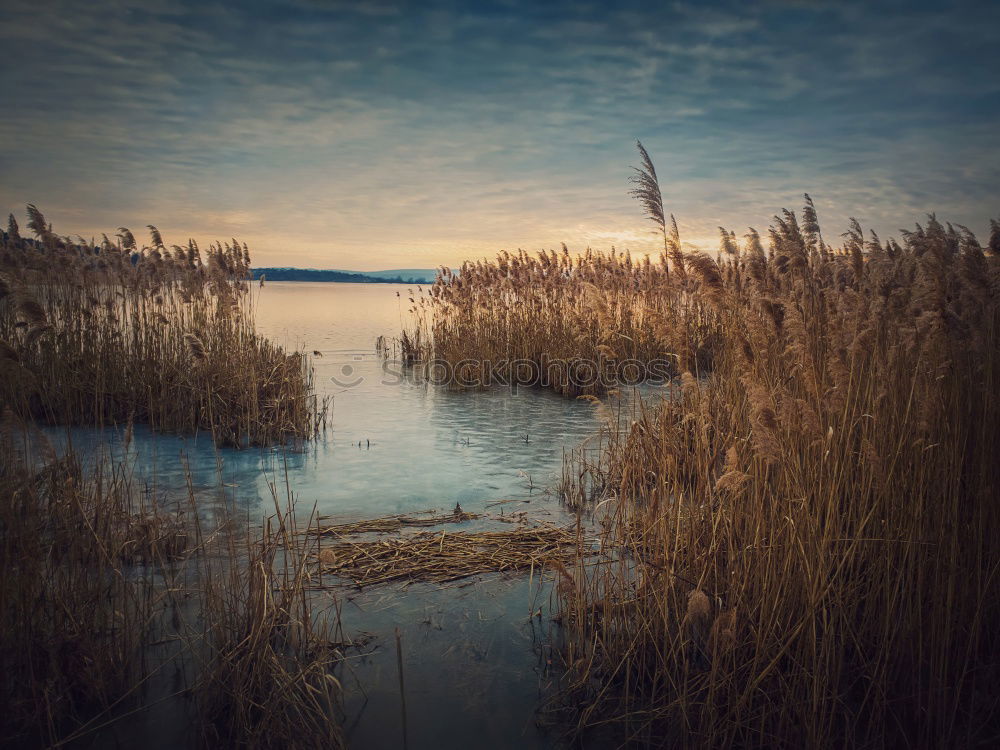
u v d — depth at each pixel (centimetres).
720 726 333
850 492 397
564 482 744
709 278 448
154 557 532
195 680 385
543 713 364
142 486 725
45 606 383
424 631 447
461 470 836
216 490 732
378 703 370
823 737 318
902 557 365
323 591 498
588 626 445
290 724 339
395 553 567
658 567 396
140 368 1063
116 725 349
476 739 340
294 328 2805
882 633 355
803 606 346
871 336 457
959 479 372
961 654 347
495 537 603
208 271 1329
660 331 474
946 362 412
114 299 1196
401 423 1116
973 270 533
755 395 360
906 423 406
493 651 424
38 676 364
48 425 949
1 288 533
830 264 791
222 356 1123
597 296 553
